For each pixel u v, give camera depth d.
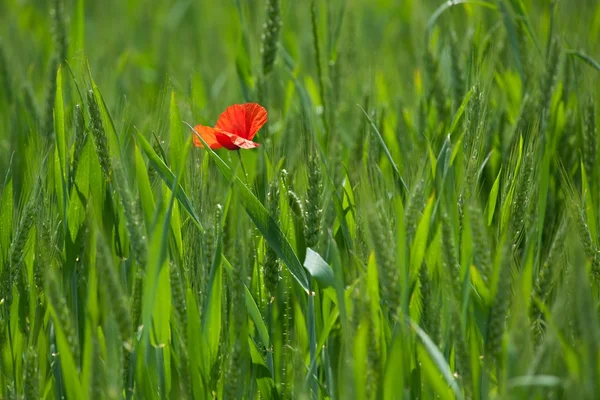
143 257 2.26
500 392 2.19
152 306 2.23
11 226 2.39
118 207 2.36
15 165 2.62
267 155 2.50
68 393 2.21
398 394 2.20
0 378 2.31
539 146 2.50
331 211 2.42
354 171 2.56
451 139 2.45
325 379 2.37
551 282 2.27
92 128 2.34
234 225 2.26
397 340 2.19
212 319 2.27
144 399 2.26
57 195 2.37
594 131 2.55
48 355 2.36
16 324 2.36
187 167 2.39
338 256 2.24
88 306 2.24
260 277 2.37
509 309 2.31
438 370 2.25
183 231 2.39
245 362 2.27
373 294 2.25
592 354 2.14
